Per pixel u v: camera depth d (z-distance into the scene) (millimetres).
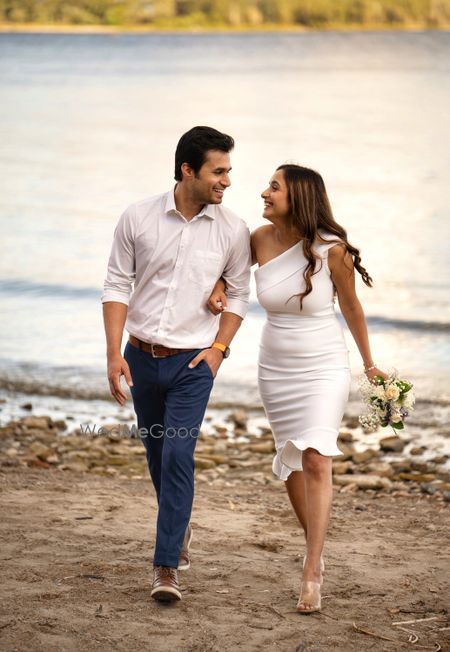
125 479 11109
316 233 6680
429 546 8133
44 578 6758
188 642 5801
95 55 151125
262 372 6969
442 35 197125
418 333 19828
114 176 43406
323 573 7219
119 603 6359
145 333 6660
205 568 7215
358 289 23391
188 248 6598
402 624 6234
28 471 11109
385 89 85312
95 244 29609
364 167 44031
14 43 187000
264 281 6844
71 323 20984
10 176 43594
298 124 61500
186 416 6523
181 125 62875
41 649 5605
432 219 32312
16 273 25688
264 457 12953
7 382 16797
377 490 11352
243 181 40562
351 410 15375
